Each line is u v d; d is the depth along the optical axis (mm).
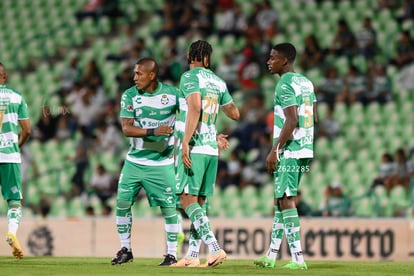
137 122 29250
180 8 73938
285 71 27859
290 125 26750
